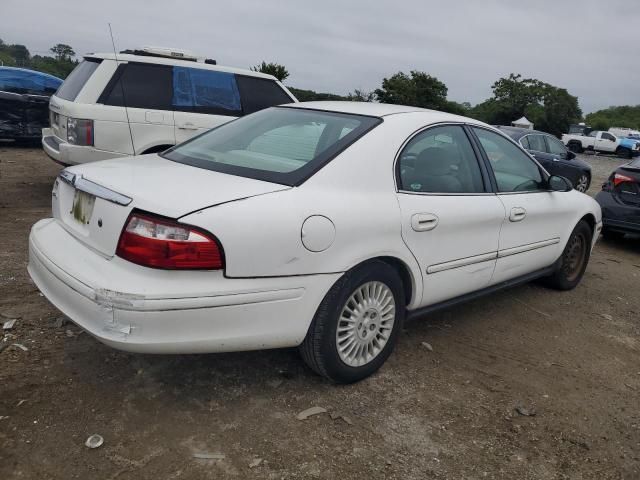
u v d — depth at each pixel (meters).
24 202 6.95
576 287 5.70
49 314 3.77
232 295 2.65
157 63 6.76
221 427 2.81
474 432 3.00
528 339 4.27
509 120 61.88
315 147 3.27
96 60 6.65
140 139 6.59
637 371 3.94
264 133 3.60
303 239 2.81
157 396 3.02
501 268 4.21
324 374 3.16
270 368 3.40
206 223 2.56
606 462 2.88
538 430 3.08
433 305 3.74
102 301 2.55
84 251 2.85
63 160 6.40
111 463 2.50
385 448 2.79
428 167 3.62
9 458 2.46
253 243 2.66
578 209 5.13
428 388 3.38
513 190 4.37
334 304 3.01
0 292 4.05
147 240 2.54
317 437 2.81
